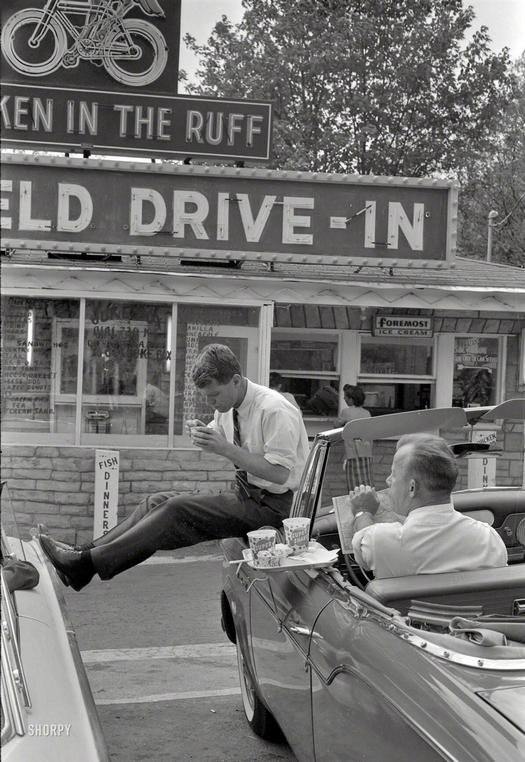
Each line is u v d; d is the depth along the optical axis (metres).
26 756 2.05
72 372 9.89
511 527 4.04
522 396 11.91
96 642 6.19
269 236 10.27
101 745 2.20
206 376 4.16
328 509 3.57
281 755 4.27
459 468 3.84
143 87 10.80
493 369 11.93
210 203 10.18
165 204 10.11
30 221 9.94
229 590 4.55
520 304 10.56
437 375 11.86
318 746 2.99
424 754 2.17
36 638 2.71
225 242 10.20
